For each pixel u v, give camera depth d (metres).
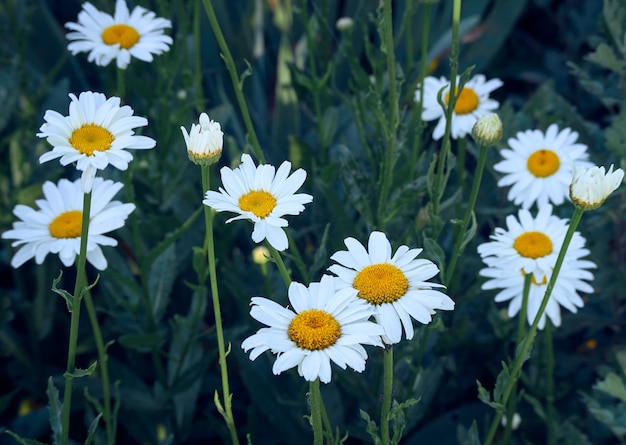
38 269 1.05
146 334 0.92
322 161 1.05
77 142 0.71
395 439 0.74
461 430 0.92
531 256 0.84
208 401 1.06
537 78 1.53
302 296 0.70
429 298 0.70
